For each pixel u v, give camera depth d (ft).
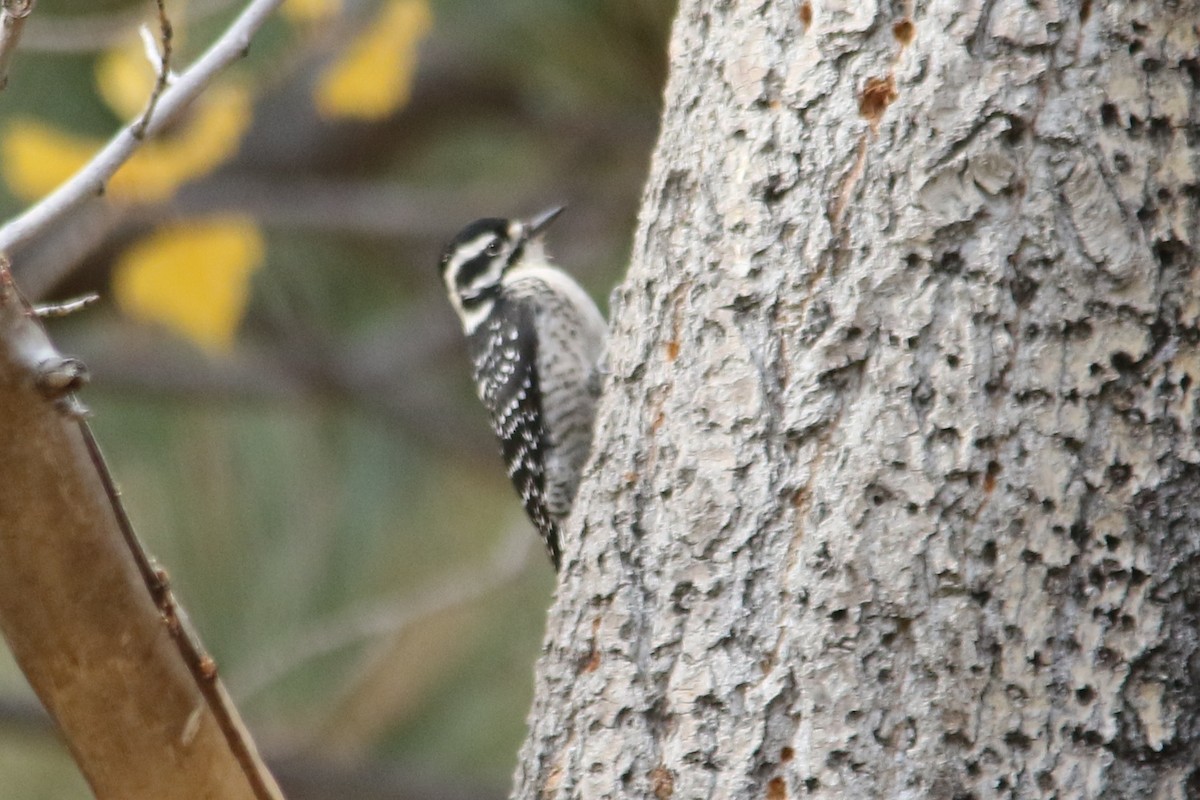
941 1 18.98
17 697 40.63
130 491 41.06
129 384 42.16
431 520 44.04
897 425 18.47
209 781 18.67
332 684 43.93
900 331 18.61
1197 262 18.58
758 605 18.89
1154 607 18.16
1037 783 17.89
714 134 20.26
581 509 20.90
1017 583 18.10
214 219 35.01
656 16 37.76
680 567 19.38
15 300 16.43
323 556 41.81
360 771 42.22
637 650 19.60
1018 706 17.98
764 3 20.06
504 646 44.09
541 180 44.93
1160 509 18.26
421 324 45.60
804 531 18.75
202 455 41.68
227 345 34.63
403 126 44.34
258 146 43.42
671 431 19.86
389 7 31.63
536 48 40.37
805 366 18.99
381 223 42.34
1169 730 18.03
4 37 18.07
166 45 19.58
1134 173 18.58
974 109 18.66
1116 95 18.66
